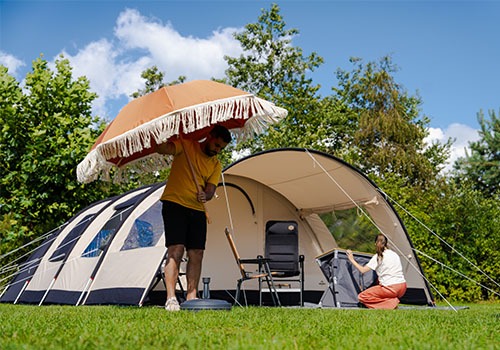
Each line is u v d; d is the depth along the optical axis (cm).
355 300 828
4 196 1225
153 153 568
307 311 541
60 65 1299
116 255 788
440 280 1191
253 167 952
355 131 2847
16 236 1162
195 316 419
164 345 264
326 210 1027
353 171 891
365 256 861
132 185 1316
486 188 2288
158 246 754
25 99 1243
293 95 2806
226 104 507
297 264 864
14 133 1227
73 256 878
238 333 309
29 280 966
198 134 598
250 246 1030
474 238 1216
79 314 465
